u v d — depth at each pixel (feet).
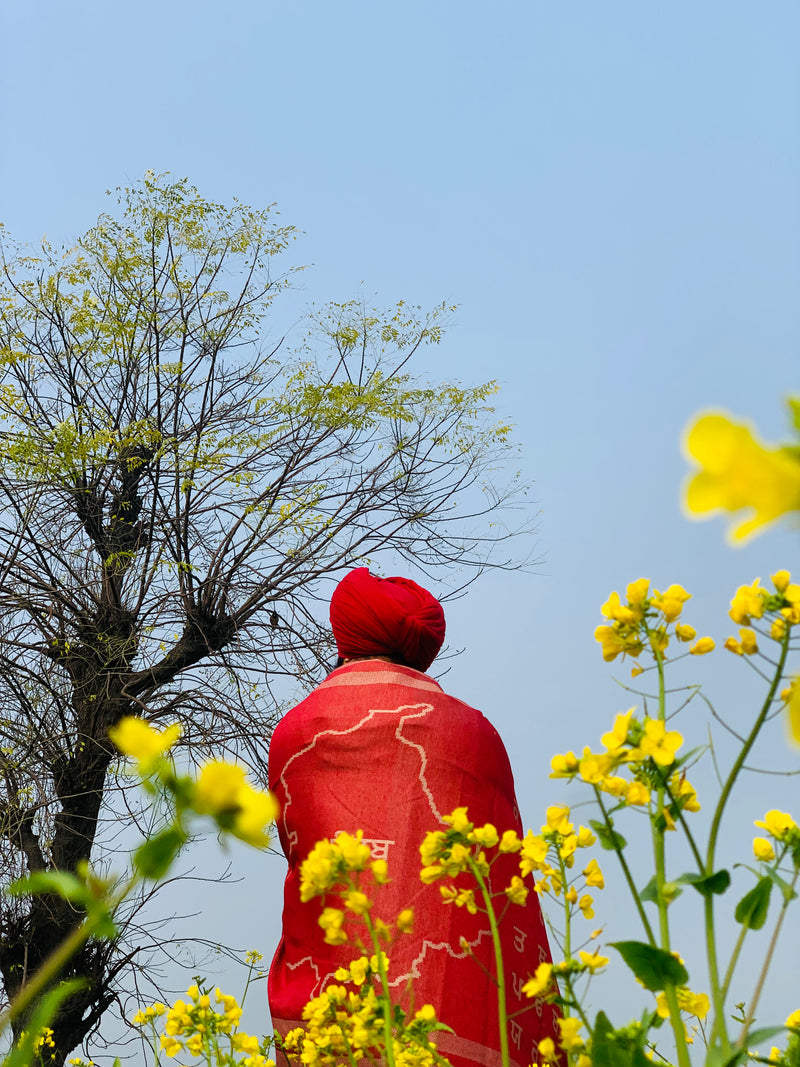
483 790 8.18
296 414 29.17
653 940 3.09
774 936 3.06
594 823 3.17
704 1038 3.99
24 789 23.80
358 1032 4.17
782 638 2.93
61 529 28.12
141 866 1.51
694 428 1.12
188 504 27.63
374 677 8.70
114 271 30.04
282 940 7.79
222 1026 4.97
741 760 2.98
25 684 25.80
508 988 7.32
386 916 7.40
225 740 25.96
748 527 1.10
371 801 8.02
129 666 26.13
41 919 22.81
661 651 3.24
